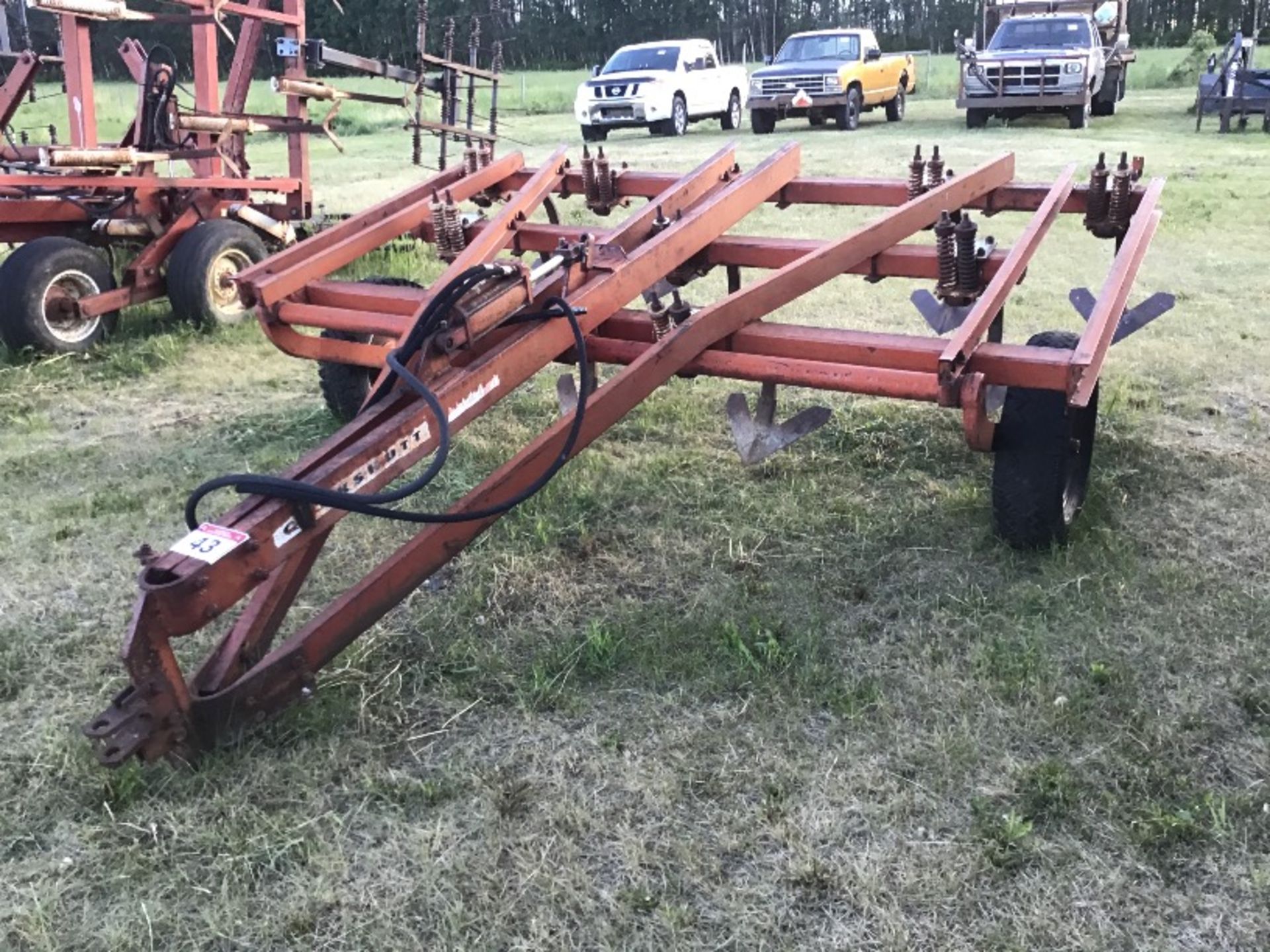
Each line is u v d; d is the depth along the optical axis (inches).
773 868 103.8
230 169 319.6
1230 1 2007.9
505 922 98.4
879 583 155.4
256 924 98.5
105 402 243.6
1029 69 714.8
